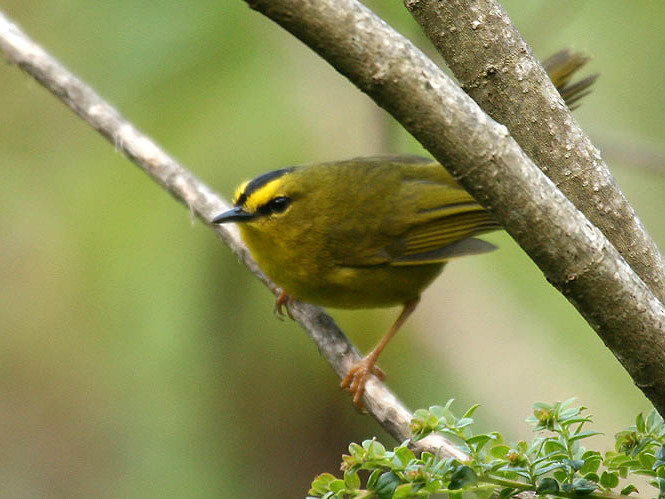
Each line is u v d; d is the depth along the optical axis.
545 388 11.20
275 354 12.33
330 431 13.06
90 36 11.45
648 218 13.58
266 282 9.71
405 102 4.36
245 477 12.59
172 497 12.36
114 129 9.30
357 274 9.48
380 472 5.00
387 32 4.27
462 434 4.88
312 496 4.90
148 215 11.63
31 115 13.52
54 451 13.81
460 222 9.79
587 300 4.71
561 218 4.58
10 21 9.92
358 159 10.12
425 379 11.47
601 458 4.94
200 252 11.58
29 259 13.55
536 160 5.29
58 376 13.78
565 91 8.12
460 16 5.19
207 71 11.22
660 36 13.04
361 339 11.98
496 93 5.24
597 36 13.09
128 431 12.62
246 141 11.33
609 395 11.30
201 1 11.02
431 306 11.84
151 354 11.85
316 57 11.94
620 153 11.11
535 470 4.90
